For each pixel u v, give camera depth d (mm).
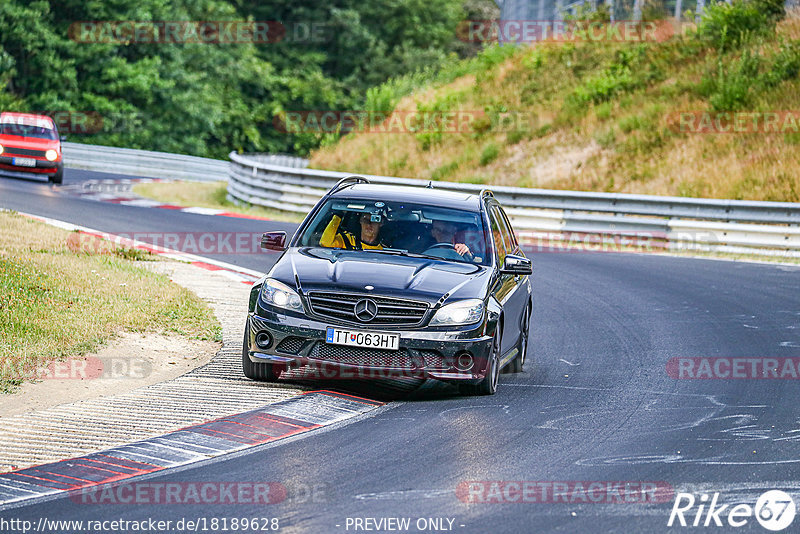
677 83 117500
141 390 30781
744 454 26422
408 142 126938
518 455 25562
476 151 119438
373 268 31938
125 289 45188
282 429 27109
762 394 34094
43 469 23016
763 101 108250
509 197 87188
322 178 94375
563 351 41156
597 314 50156
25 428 26266
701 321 48688
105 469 23172
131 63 195625
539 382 35156
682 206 81375
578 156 110625
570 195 84812
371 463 24328
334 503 21219
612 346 42312
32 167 100062
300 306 30859
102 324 38031
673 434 28344
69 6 183750
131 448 24844
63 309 39438
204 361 35719
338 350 30641
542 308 51500
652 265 69625
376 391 32531
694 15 131750
